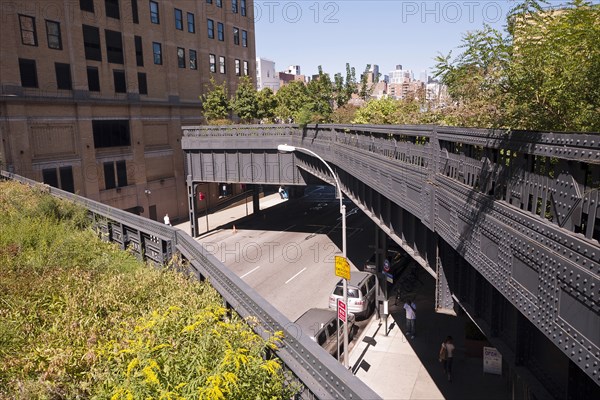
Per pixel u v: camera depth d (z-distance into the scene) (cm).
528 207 520
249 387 386
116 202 3772
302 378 406
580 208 369
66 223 1151
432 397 1391
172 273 788
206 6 4775
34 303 641
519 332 625
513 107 772
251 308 532
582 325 350
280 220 4488
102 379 426
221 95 4319
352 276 2216
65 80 3300
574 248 365
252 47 5641
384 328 1962
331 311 1867
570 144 376
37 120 3098
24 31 3008
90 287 702
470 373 1530
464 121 1002
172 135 4381
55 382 446
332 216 4625
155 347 416
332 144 2116
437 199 804
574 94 671
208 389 354
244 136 3403
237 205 5397
